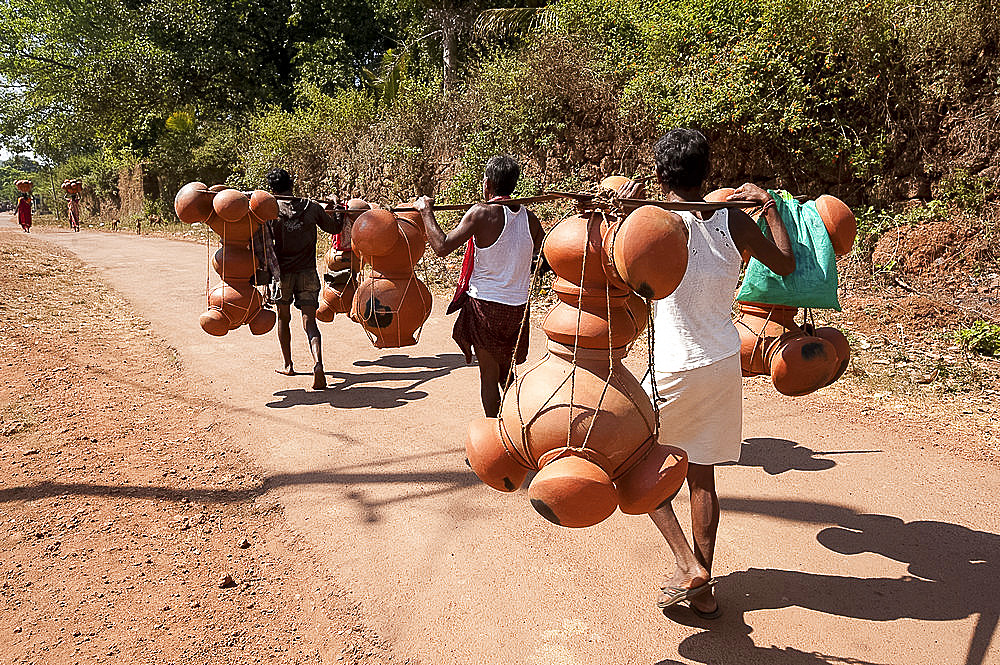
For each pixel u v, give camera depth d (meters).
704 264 3.11
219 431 5.63
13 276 12.03
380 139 19.34
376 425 5.81
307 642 3.21
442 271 12.72
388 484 4.75
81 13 30.98
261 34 31.27
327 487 4.70
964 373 6.81
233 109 32.28
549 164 13.93
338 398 6.48
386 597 3.54
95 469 4.79
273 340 8.64
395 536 4.10
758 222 3.41
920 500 4.48
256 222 5.61
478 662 3.09
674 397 3.18
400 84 20.72
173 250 18.92
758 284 3.79
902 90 9.45
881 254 9.49
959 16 9.02
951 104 9.17
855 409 6.07
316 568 3.79
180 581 3.62
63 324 8.95
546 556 3.88
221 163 30.00
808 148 10.07
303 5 30.61
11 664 2.98
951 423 5.72
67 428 5.46
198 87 31.52
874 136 9.70
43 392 6.22
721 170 10.95
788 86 9.82
